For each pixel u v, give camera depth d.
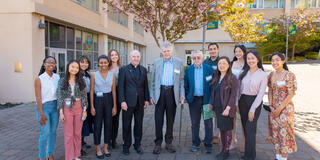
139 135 4.19
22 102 9.19
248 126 3.61
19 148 4.38
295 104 8.56
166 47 4.03
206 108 3.98
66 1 11.65
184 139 4.82
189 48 29.55
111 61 4.34
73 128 3.65
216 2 6.33
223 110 3.68
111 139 4.39
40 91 3.46
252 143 3.61
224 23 12.73
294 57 27.64
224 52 29.03
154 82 4.21
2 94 9.25
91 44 15.65
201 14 6.08
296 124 5.88
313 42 27.59
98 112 3.91
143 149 4.33
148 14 6.04
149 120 6.39
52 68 3.54
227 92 3.66
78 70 3.63
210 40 28.97
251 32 13.27
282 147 3.51
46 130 3.54
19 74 9.12
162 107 4.12
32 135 5.16
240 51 4.11
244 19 12.62
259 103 3.50
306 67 20.30
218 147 4.41
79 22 12.47
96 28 14.83
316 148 4.27
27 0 8.82
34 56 9.12
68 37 12.55
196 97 4.14
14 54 9.07
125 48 23.55
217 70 3.85
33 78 9.10
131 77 3.99
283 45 26.20
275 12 30.31
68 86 3.53
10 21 8.98
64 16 10.94
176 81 4.08
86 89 3.81
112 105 4.04
